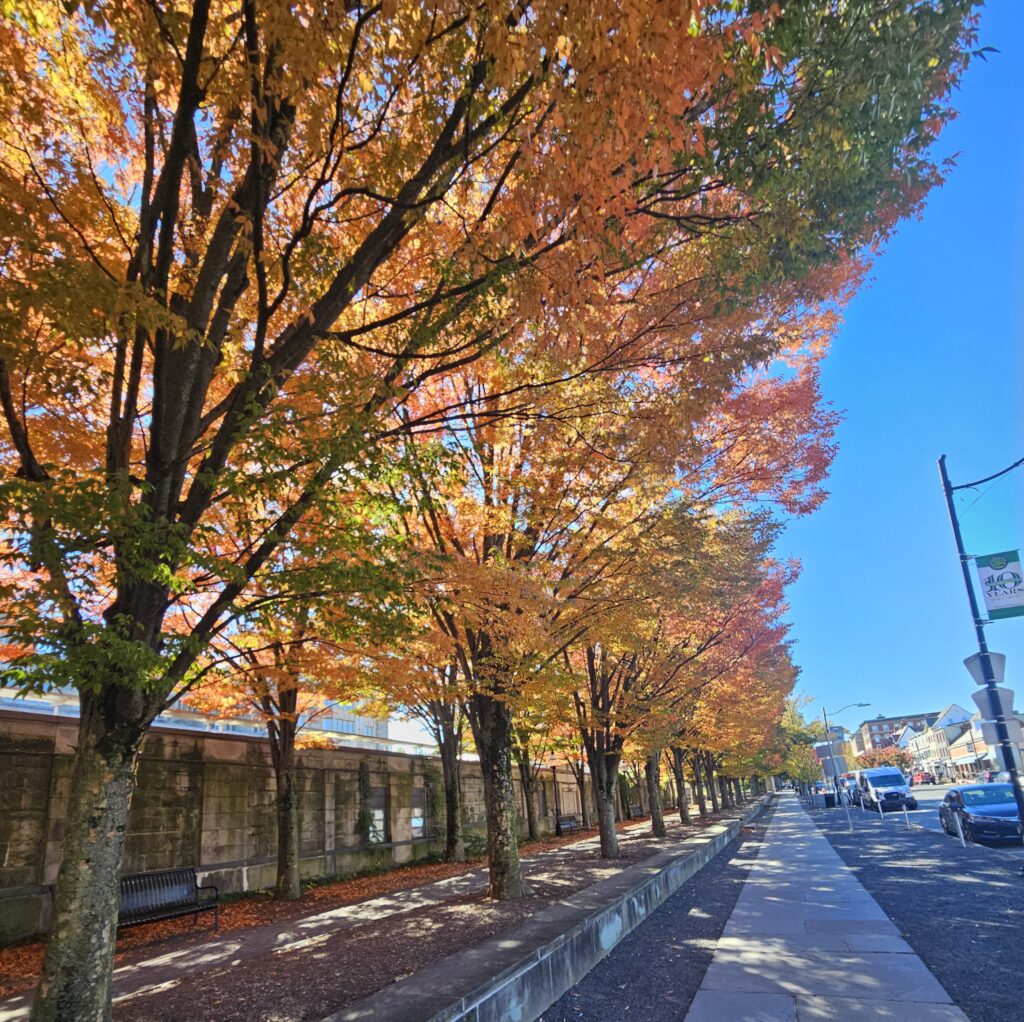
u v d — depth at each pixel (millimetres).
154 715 4555
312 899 13586
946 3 4426
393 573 5406
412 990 4746
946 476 13133
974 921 8305
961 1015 5074
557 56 4230
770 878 12820
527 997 5445
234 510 5828
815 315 9133
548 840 26359
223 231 4855
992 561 12258
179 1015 5152
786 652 24953
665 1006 5691
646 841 18734
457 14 4324
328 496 5293
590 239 4824
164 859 12922
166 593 4594
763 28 4258
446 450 6102
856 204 5543
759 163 4977
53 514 3725
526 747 22828
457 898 10680
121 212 6020
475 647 9977
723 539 11250
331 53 4230
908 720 179875
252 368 5012
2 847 10289
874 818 30797
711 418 9422
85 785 4246
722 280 6070
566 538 9836
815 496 10492
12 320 3805
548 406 7641
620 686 16219
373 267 5348
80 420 6473
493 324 6219
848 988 5840
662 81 3932
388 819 19875
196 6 4145
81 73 5336
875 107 4711
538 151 4648
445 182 5418
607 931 7746
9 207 4359
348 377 5375
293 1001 5316
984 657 12203
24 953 9594
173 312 5160
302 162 5457
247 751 15148
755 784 94875
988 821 16969
